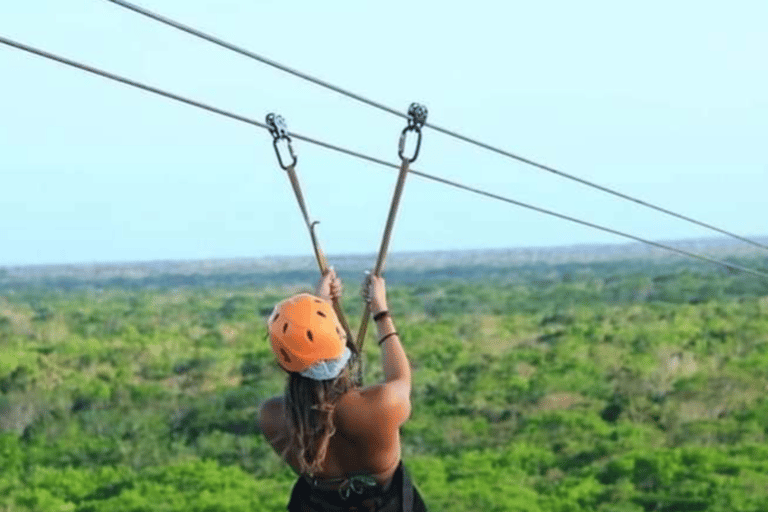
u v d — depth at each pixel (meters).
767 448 52.91
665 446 55.03
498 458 53.38
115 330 120.12
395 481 5.94
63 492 50.12
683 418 60.06
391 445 5.88
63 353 95.75
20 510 47.16
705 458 50.16
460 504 44.56
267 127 6.56
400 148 6.64
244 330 117.69
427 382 73.50
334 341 5.80
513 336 106.38
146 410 65.38
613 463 49.84
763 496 44.28
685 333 99.38
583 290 168.38
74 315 139.75
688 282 165.88
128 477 51.47
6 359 87.62
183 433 60.72
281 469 53.22
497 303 149.25
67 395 70.19
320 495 5.91
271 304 163.38
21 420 63.72
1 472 53.72
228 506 45.09
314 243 6.40
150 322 131.25
